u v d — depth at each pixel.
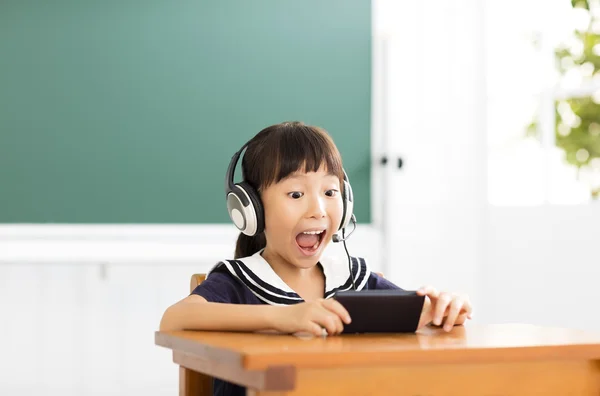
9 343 3.57
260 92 3.79
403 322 1.53
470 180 4.07
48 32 3.61
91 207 3.63
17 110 3.59
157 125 3.69
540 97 4.13
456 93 4.05
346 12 3.87
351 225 3.87
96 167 3.64
